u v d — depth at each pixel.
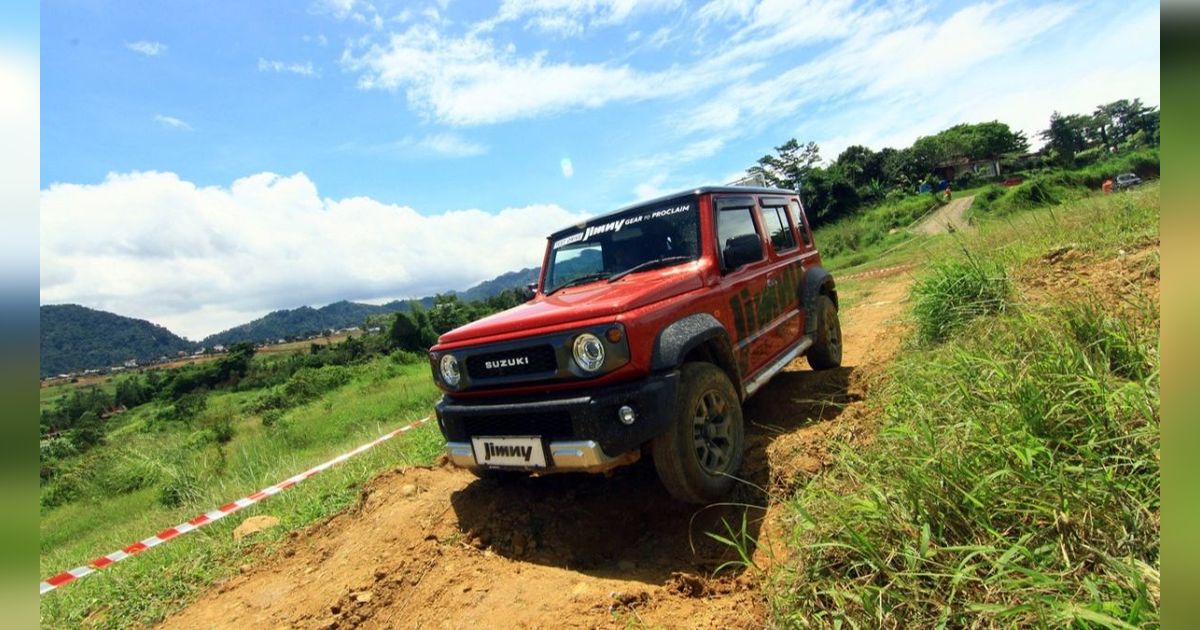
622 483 4.07
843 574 2.32
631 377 3.28
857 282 14.96
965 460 2.44
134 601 3.93
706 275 4.08
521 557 3.48
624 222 4.70
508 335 3.56
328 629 3.11
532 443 3.35
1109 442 2.33
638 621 2.62
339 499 5.08
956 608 2.01
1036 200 9.60
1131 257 4.75
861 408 4.21
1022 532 2.15
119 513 10.35
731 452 3.62
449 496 4.32
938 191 59.88
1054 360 2.89
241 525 4.89
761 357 4.54
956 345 4.11
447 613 3.03
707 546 3.22
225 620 3.47
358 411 15.23
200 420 20.23
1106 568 1.88
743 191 5.07
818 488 2.97
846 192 55.06
